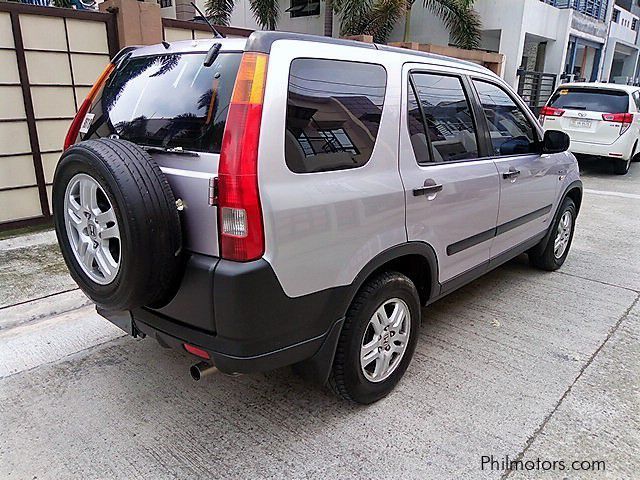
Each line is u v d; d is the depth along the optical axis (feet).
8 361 10.05
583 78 58.95
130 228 6.30
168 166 6.99
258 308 6.57
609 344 11.10
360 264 7.73
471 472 7.42
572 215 15.84
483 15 42.93
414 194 8.55
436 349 10.78
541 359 10.45
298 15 48.98
